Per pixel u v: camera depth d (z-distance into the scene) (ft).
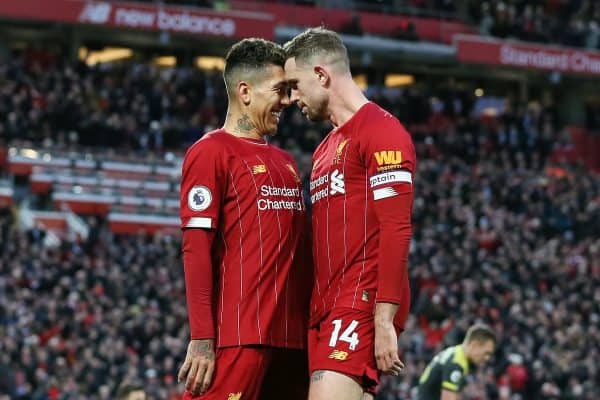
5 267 203.00
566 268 276.82
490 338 86.48
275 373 54.80
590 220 312.71
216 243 53.31
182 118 323.37
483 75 431.84
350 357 51.55
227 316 52.39
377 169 51.42
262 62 54.13
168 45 380.99
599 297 262.88
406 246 50.88
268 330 52.34
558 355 218.38
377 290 51.13
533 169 361.71
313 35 53.93
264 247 52.80
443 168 329.31
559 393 207.41
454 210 295.69
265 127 54.54
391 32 405.39
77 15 334.24
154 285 206.28
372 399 53.16
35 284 198.70
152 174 302.86
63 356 173.99
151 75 334.85
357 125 52.60
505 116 387.55
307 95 53.93
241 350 52.03
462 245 275.59
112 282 202.28
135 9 341.21
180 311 194.59
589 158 413.80
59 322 181.47
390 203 51.06
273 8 385.09
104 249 226.79
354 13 393.50
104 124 304.91
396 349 50.44
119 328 184.75
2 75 308.60
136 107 316.19
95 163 298.15
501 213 303.48
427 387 87.86
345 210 52.49
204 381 51.47
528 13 419.95
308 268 54.65
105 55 376.07
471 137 361.71
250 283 52.47
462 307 227.40
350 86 53.78
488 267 260.83
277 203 53.42
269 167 53.62
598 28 427.74
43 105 302.25
